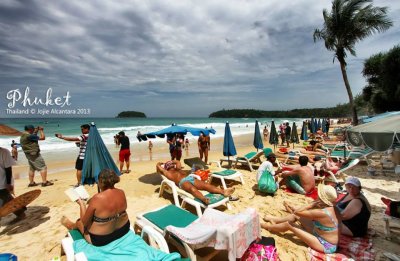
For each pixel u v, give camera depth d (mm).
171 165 6094
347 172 8133
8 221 4680
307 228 3932
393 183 6742
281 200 5605
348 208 3656
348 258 3115
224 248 2783
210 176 6785
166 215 3818
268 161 6336
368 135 3314
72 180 7812
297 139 17344
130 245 2824
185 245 3000
